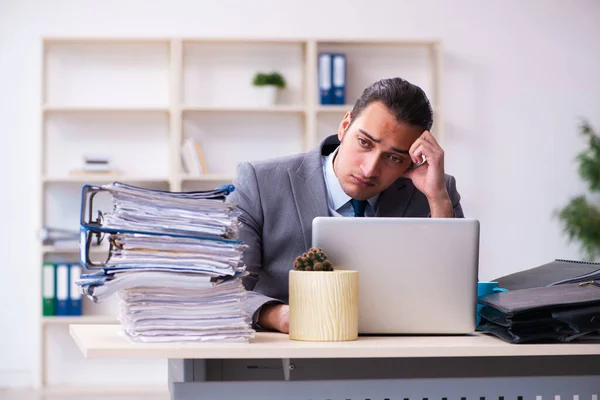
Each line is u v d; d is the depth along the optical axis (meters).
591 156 5.36
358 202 2.19
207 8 5.29
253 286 2.12
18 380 5.13
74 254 5.22
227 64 5.30
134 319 1.48
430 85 5.35
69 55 5.21
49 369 5.14
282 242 2.15
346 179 2.10
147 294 1.49
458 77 5.43
